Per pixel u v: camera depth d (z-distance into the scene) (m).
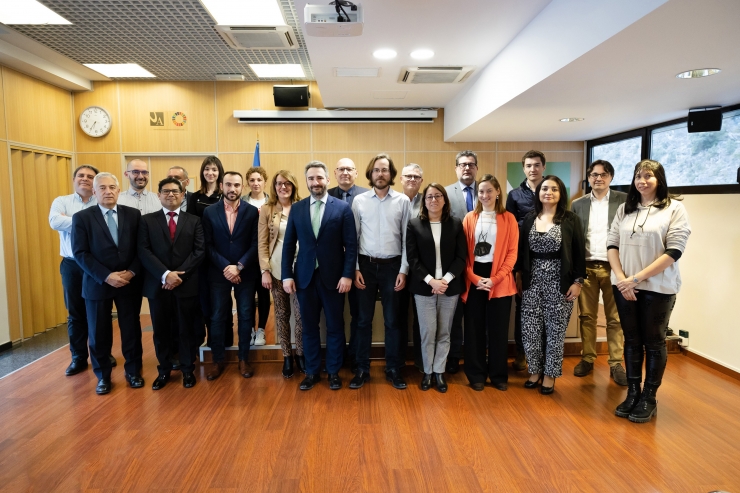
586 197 3.57
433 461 2.34
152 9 3.81
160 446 2.49
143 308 5.78
